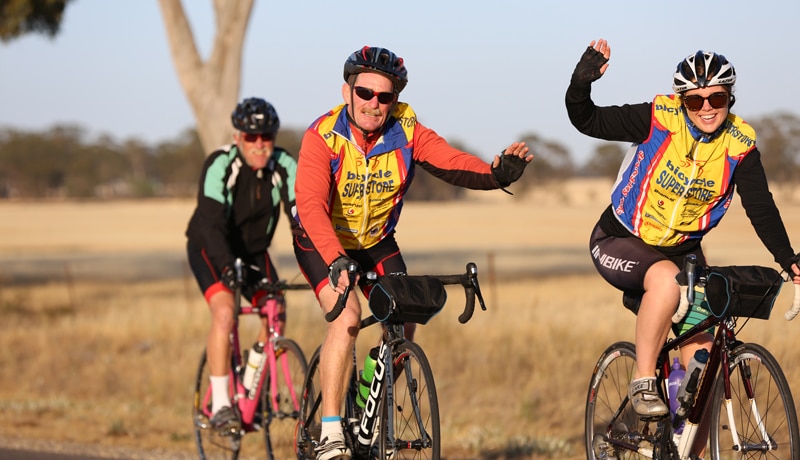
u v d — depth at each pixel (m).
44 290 48.88
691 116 7.96
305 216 8.30
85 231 147.00
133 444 14.85
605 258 8.52
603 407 9.45
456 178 8.60
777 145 196.88
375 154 8.58
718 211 8.32
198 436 12.69
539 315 24.20
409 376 8.34
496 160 8.09
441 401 17.75
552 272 57.06
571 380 17.83
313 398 9.61
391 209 8.95
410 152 8.72
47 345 25.64
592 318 22.47
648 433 8.59
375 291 8.14
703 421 8.24
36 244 116.12
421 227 146.75
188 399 19.52
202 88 26.67
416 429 8.45
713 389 8.04
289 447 11.17
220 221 11.28
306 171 8.45
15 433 15.74
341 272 7.77
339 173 8.59
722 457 8.91
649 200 8.30
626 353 8.90
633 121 8.21
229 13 26.58
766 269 7.77
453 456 13.41
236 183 11.48
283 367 11.23
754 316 7.75
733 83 7.81
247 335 24.28
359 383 8.93
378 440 8.48
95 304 39.19
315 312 27.30
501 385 18.17
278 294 11.62
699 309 8.27
